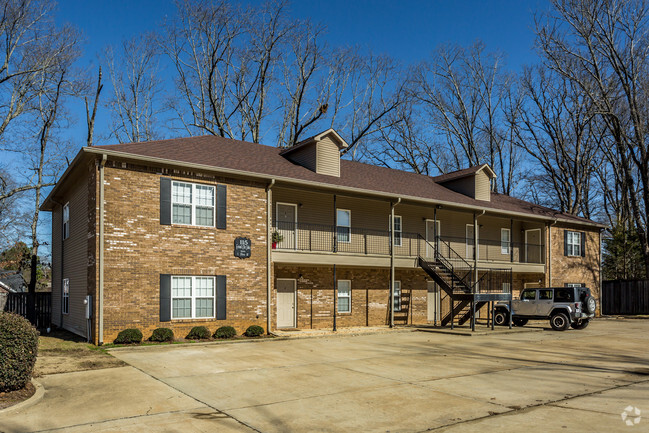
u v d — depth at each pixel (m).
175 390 9.76
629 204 43.19
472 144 43.94
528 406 8.78
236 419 7.95
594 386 10.50
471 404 8.90
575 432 7.24
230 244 18.08
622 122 34.94
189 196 17.48
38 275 39.44
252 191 18.81
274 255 19.17
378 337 19.00
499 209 26.52
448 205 24.19
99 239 15.47
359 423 7.75
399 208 25.28
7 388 8.91
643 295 32.88
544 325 24.83
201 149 19.92
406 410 8.49
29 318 22.33
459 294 21.72
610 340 18.81
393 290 22.42
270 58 38.66
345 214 23.09
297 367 12.31
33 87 31.22
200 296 17.41
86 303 16.14
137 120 38.75
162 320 16.44
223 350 14.87
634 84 32.56
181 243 17.00
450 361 13.55
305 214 21.77
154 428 7.45
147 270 16.28
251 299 18.42
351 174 24.50
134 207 16.19
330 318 22.02
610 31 32.62
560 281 30.06
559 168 43.25
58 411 8.26
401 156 45.22
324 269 21.98
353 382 10.69
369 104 42.72
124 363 12.39
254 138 39.16
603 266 42.22
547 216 29.06
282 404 8.85
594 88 35.78
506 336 19.88
